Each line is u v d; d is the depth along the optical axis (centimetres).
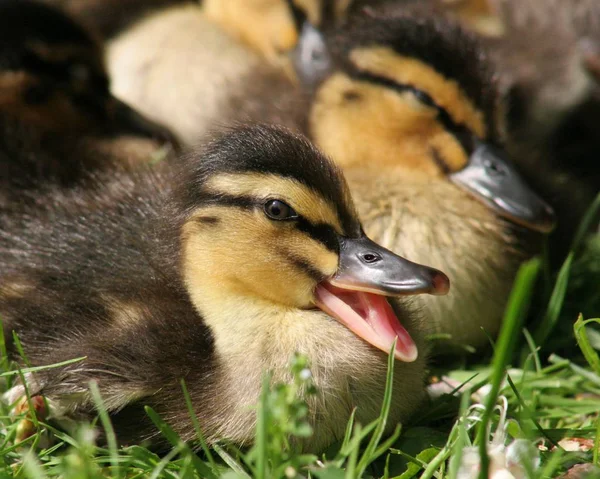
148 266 183
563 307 188
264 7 197
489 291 187
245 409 182
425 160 188
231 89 195
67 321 183
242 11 197
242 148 182
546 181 190
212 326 182
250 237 182
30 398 182
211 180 182
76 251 184
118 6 199
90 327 183
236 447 182
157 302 183
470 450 181
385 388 181
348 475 179
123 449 181
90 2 199
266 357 182
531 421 182
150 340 182
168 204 183
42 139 190
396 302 183
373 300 182
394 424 182
